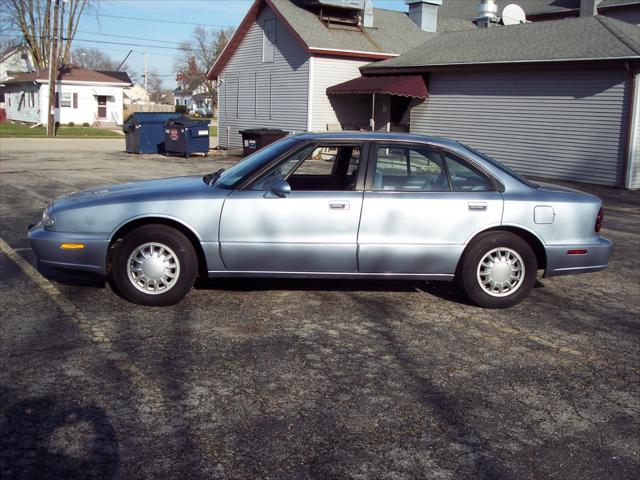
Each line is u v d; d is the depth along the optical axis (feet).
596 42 56.90
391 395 13.64
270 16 81.35
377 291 21.16
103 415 12.31
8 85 160.04
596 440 12.08
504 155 63.05
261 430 11.98
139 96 274.77
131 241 18.35
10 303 18.76
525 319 18.97
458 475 10.77
